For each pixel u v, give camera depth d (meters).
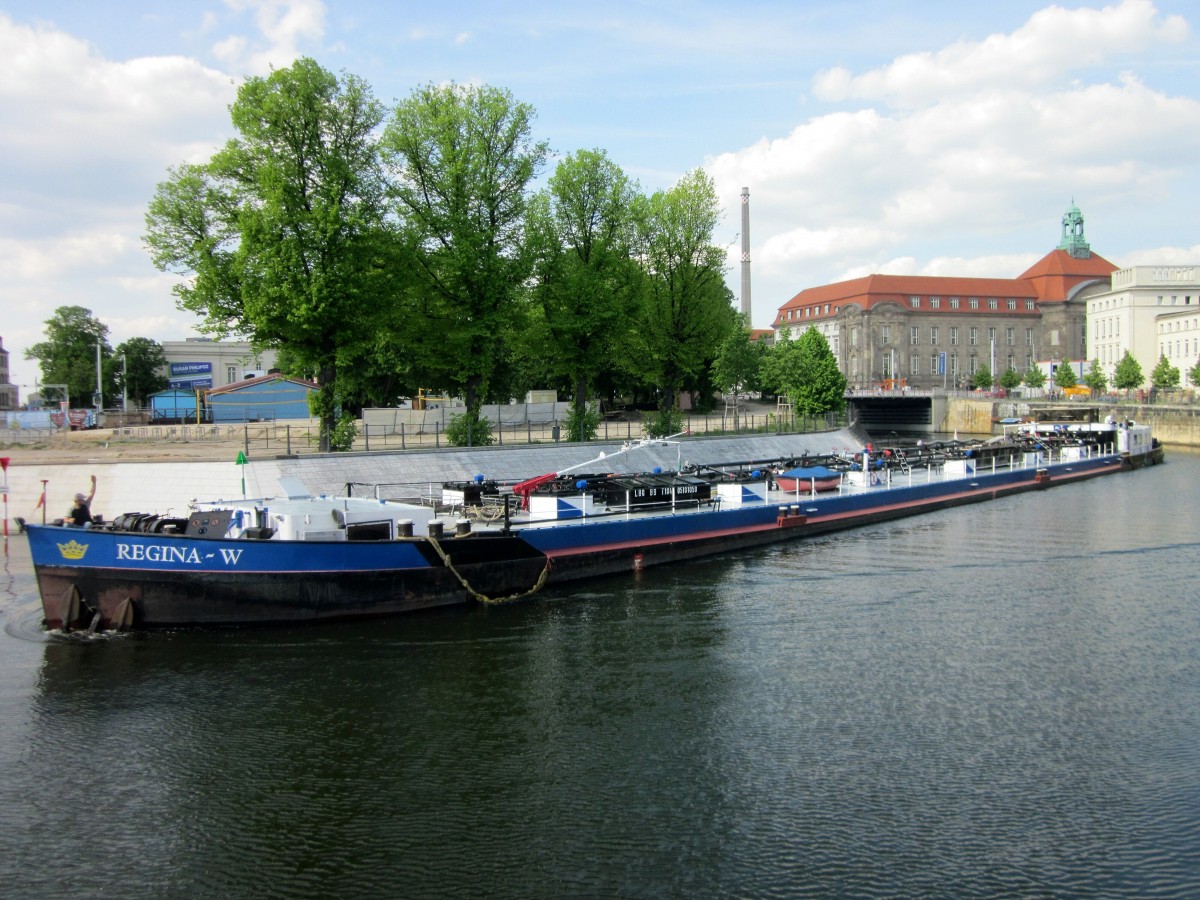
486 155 45.31
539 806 15.29
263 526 25.38
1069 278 170.50
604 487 33.59
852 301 172.88
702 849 14.00
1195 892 12.90
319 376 40.88
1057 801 15.34
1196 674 21.17
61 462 36.97
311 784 16.05
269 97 38.09
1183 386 130.25
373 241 40.22
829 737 17.86
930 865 13.54
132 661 21.95
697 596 28.59
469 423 45.78
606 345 53.97
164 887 13.17
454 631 24.61
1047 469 59.78
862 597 28.42
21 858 13.91
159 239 39.38
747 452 59.22
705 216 60.16
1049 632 24.56
